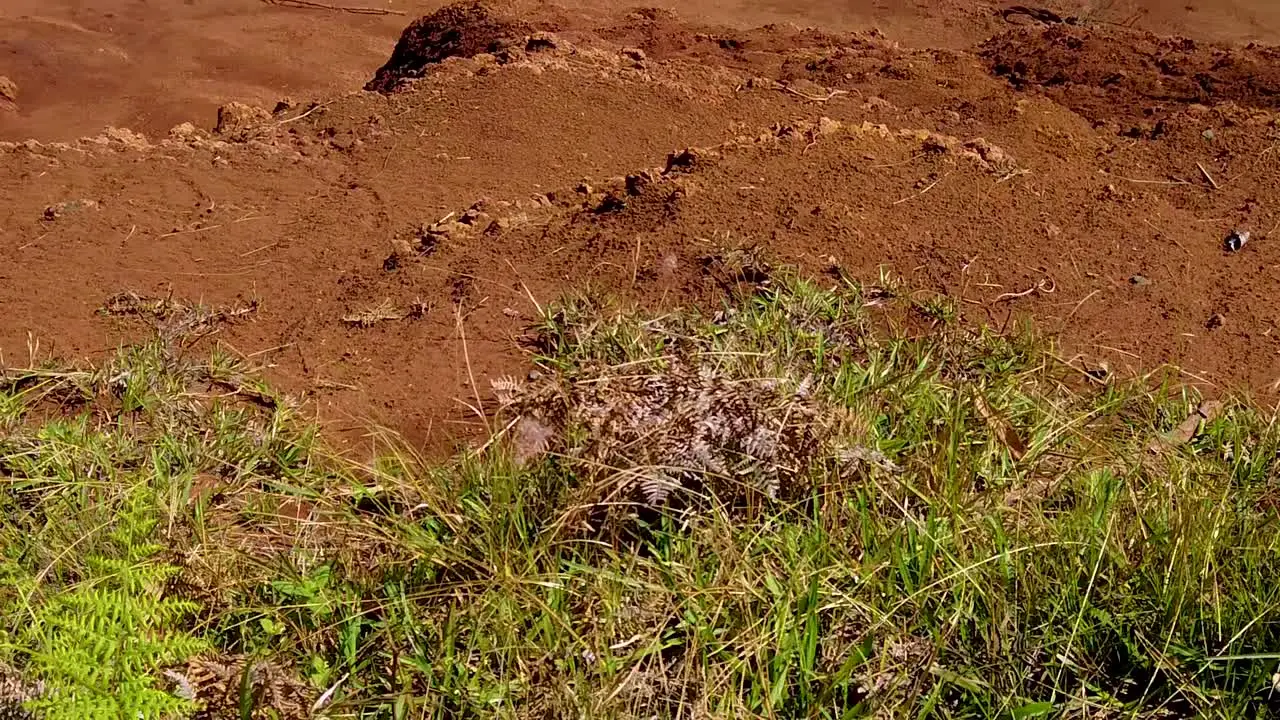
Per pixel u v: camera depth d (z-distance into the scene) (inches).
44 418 142.9
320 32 412.8
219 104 343.0
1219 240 189.0
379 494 130.3
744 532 117.8
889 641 107.9
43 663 95.6
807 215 179.5
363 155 233.9
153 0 433.1
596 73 271.0
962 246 177.5
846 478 123.2
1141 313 167.9
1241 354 160.6
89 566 112.0
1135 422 143.3
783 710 104.4
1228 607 111.7
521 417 130.5
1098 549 115.0
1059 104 279.0
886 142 204.4
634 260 171.9
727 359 139.3
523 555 114.0
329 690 102.0
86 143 237.3
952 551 116.0
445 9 348.5
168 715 97.9
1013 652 109.2
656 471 120.3
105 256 185.8
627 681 103.4
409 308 168.9
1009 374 147.6
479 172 224.4
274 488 132.0
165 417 140.3
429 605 112.4
